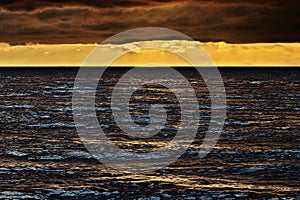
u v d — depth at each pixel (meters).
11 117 54.84
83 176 25.86
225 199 21.75
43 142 37.09
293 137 39.94
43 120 52.41
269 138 39.50
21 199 21.36
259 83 144.75
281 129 45.03
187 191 23.03
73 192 22.67
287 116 56.28
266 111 62.41
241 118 54.75
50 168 27.64
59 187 23.47
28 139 38.59
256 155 31.88
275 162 29.44
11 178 25.03
